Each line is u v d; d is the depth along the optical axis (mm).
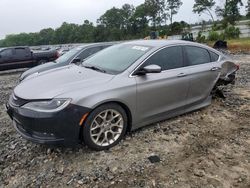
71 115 3939
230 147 4586
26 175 3871
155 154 4328
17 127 4352
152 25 102750
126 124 4629
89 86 4234
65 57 9797
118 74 4598
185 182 3666
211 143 4707
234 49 24234
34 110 3932
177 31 67625
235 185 3621
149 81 4770
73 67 5320
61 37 108062
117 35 101688
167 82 5039
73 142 4086
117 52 5398
